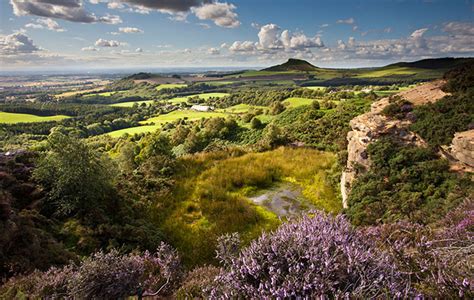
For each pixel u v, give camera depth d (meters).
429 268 2.64
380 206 7.40
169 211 9.43
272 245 2.66
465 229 3.69
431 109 9.27
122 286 3.49
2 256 4.81
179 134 42.66
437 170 7.50
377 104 11.84
